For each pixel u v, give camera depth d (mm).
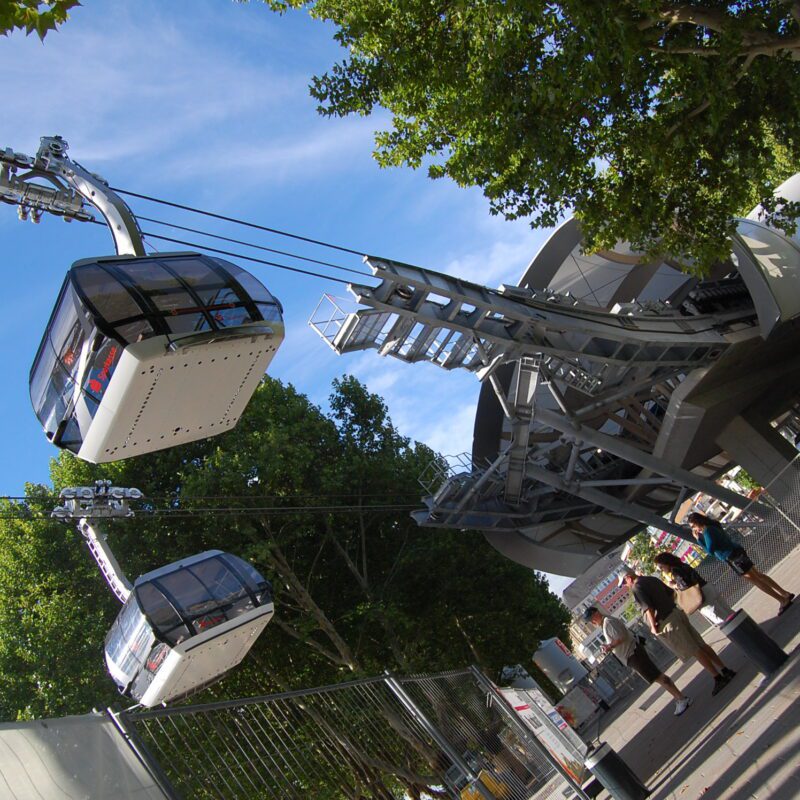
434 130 19641
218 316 8602
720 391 28906
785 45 15625
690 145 18000
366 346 20359
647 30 16109
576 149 17656
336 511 36531
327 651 32281
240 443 34781
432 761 9172
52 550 32656
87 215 10203
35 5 7301
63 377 8750
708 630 19656
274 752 7105
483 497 29578
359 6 17625
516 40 16250
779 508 19734
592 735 22125
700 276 19344
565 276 29750
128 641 17891
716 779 7648
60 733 4832
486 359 22078
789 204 19500
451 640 37000
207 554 18688
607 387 26219
